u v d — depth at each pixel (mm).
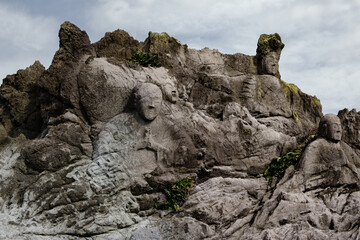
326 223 11453
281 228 11164
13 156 11922
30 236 10305
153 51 13531
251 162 12836
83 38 12320
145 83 11898
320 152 12539
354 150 13391
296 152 12992
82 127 11695
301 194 11875
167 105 12352
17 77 12984
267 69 14266
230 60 14383
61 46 12172
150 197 11555
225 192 12086
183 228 11062
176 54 13805
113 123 11727
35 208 10664
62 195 10820
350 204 11953
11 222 10453
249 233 11234
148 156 11734
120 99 12000
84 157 11484
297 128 14195
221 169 12461
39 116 12703
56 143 11289
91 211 10875
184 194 11703
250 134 12945
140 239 10820
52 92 11930
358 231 11133
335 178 12414
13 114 12727
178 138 12141
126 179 11391
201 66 14016
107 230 10852
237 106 13219
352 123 13609
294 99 14758
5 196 10961
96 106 11789
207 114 13219
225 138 12688
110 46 13516
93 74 11875
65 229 10594
